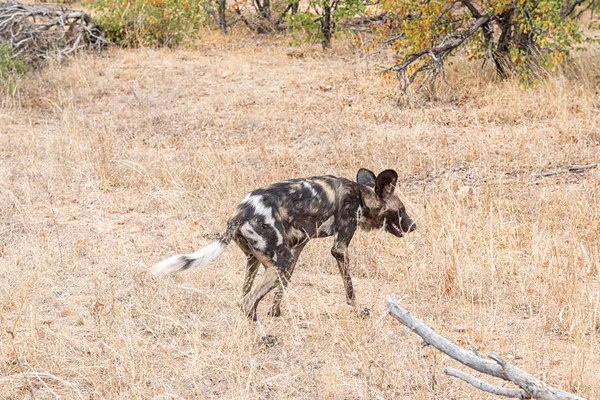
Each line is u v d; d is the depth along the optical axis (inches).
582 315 258.7
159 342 244.4
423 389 217.5
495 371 173.5
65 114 542.6
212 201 380.2
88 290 286.8
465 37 594.9
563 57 611.5
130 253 324.5
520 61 597.9
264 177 418.0
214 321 263.9
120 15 831.1
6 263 307.7
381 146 476.1
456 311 269.3
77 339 249.1
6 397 214.8
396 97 588.4
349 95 617.0
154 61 756.0
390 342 247.6
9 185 405.7
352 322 254.4
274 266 246.8
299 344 245.3
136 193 407.8
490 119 535.5
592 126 495.2
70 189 411.2
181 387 222.1
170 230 355.3
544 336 253.4
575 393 215.2
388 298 190.2
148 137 522.6
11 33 745.6
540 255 309.0
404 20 598.9
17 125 547.5
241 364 228.5
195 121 562.3
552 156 447.2
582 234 335.3
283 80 679.1
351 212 264.5
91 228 356.2
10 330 244.1
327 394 215.3
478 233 334.0
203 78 694.5
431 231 327.3
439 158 454.3
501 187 399.9
